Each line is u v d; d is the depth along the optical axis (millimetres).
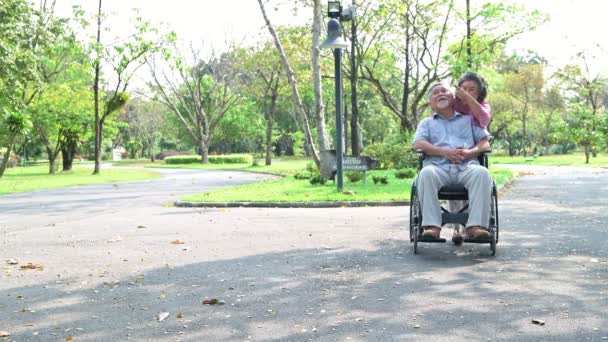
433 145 6793
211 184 25625
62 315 4715
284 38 34250
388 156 31766
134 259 7094
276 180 24344
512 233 8453
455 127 6914
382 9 31688
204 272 6215
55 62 44625
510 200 13766
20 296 5363
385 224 9852
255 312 4656
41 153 80688
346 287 5387
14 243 8797
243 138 84062
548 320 4273
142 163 79000
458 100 7012
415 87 37594
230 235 8938
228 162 65000
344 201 13648
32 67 31312
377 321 4336
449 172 6586
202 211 13055
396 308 4656
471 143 6859
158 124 87062
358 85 41812
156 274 6184
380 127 69062
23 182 30094
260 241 8258
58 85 43781
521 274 5746
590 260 6387
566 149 77938
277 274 6020
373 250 7270
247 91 58844
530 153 78750
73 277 6141
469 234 6496
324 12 31172
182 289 5484
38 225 11164
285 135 86188
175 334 4164
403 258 6676
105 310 4828
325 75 35938
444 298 4910
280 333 4121
